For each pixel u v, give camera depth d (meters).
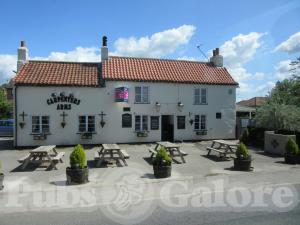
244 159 12.30
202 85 23.09
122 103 21.09
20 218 6.90
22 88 19.47
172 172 11.92
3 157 15.88
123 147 19.53
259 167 13.06
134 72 22.02
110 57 22.94
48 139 19.89
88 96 20.53
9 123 27.89
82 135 20.25
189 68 24.39
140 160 14.82
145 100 21.80
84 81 20.58
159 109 21.89
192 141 22.70
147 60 24.09
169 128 22.83
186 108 22.67
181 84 22.55
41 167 12.87
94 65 22.77
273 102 21.84
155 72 22.69
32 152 12.19
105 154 13.96
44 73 20.64
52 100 19.91
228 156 15.95
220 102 23.69
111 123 20.94
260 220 6.71
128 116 21.27
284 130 18.34
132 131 21.36
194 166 13.23
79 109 20.36
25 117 19.52
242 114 31.27
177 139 22.48
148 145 20.53
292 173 11.77
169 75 22.70
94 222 6.65
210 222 6.60
